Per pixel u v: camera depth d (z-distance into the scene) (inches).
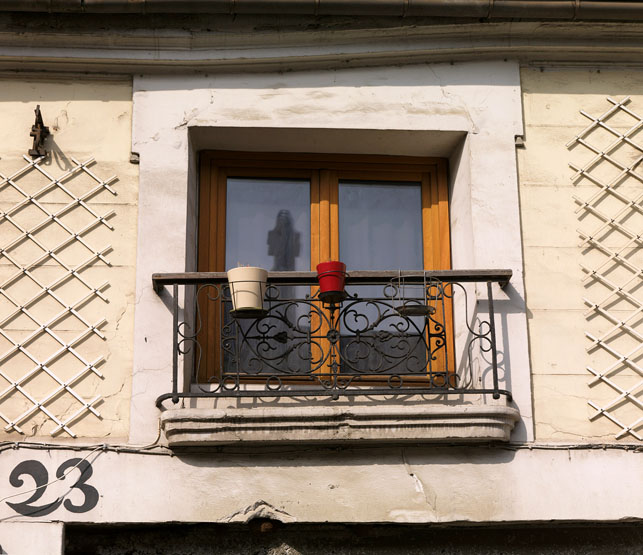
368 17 296.0
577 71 303.3
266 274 267.7
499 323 278.5
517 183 291.1
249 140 298.4
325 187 305.0
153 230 282.7
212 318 291.0
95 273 279.9
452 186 305.0
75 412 268.4
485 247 284.8
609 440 270.5
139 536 266.7
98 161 289.4
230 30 294.8
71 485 259.6
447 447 267.3
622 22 297.0
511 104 298.0
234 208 302.5
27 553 254.2
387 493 262.5
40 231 282.4
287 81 297.1
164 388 269.9
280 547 267.9
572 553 270.5
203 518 258.4
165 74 296.8
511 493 263.4
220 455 264.4
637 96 301.3
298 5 288.0
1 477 259.3
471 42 299.4
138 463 262.5
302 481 263.0
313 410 259.8
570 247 287.0
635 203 290.8
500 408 261.3
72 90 295.6
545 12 292.5
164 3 287.3
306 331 281.3
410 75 299.1
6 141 289.6
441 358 291.0
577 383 275.6
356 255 301.3
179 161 289.0
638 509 263.3
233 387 279.0
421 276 271.4
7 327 274.4
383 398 276.8
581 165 294.0
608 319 281.3
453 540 270.7
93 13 291.6
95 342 274.4
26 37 291.4
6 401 268.8
